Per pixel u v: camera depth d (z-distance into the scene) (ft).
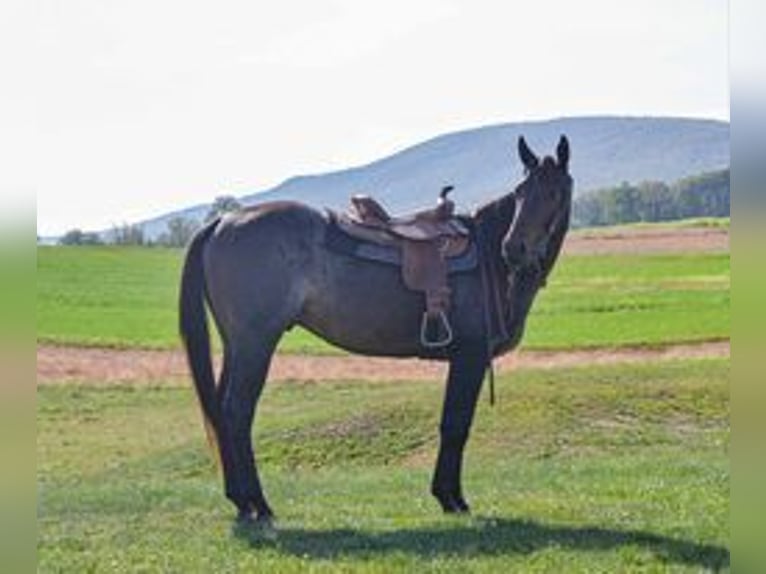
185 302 25.26
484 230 26.76
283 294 25.46
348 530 24.40
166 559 22.21
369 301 25.98
